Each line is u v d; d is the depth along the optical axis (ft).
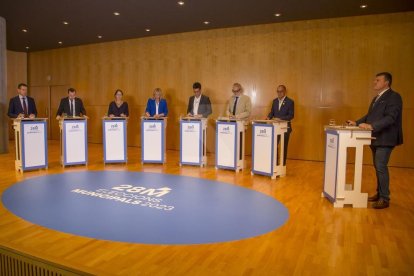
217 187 16.12
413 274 7.77
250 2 21.20
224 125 20.18
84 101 36.09
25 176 18.15
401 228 10.91
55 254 8.57
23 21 26.18
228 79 28.43
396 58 23.34
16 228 10.41
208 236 9.98
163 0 21.03
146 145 22.38
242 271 7.84
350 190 13.26
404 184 17.84
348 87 24.68
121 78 33.58
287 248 9.21
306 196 14.82
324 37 25.11
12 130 38.63
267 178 18.44
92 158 24.97
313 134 25.82
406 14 22.93
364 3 21.18
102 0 21.13
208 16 24.53
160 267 7.96
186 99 30.35
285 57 26.35
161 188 15.71
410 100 23.08
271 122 18.08
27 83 39.96
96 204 13.00
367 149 23.99
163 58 31.17
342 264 8.27
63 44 35.22
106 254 8.63
